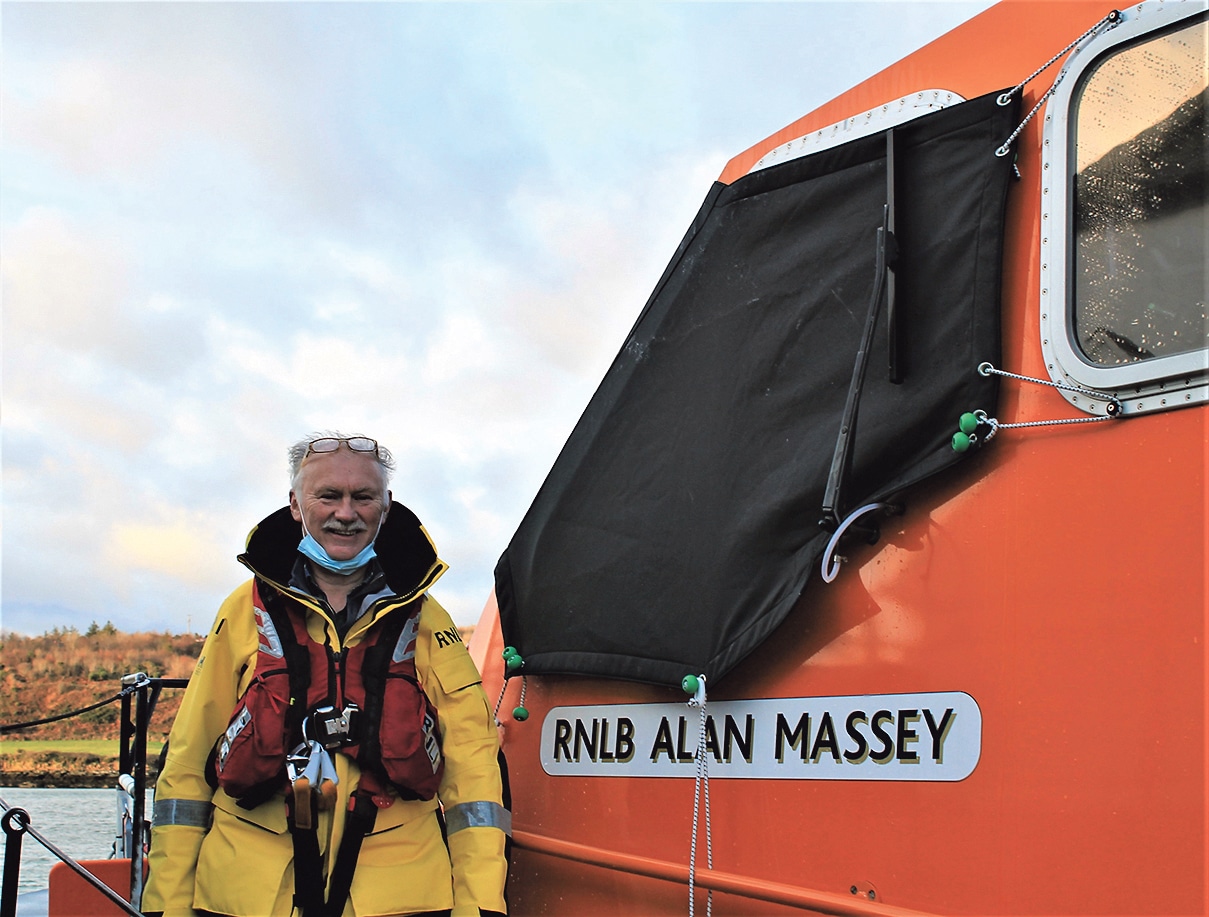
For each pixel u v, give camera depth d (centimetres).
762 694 201
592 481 252
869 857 175
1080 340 171
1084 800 151
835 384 208
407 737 201
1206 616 145
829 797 184
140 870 249
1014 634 166
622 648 228
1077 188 179
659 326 254
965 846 163
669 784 213
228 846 200
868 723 182
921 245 199
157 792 209
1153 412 158
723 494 219
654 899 209
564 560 250
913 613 180
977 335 183
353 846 197
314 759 195
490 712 228
